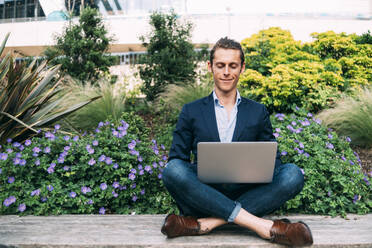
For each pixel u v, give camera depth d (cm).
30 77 273
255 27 815
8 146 216
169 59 486
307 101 371
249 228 139
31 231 155
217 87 162
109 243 138
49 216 182
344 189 189
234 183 149
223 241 138
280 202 146
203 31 817
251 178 142
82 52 505
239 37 820
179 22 532
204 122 157
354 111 336
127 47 900
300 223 131
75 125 352
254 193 145
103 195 194
